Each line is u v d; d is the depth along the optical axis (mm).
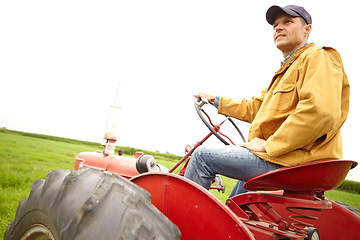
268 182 1275
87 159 2541
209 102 2279
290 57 1552
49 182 1146
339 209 1870
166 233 916
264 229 1328
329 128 1226
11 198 3928
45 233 1024
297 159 1267
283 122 1333
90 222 866
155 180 1339
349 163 1205
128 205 917
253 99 2131
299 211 1928
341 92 1370
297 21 1694
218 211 1104
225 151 1447
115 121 2498
